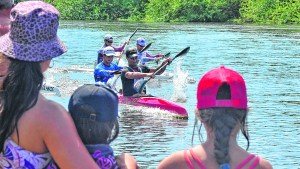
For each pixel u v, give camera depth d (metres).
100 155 3.17
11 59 3.08
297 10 55.53
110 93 3.22
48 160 3.07
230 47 30.34
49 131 2.99
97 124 3.15
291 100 15.43
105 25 50.34
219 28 46.56
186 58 25.41
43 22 3.06
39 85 3.08
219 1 59.06
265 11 56.97
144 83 14.98
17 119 3.00
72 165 2.98
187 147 10.39
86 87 3.22
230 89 3.16
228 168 3.13
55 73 21.22
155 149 10.27
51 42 3.12
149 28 46.00
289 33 41.16
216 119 3.16
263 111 13.82
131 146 10.47
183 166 3.21
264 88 17.45
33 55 3.07
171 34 38.97
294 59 25.38
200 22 57.81
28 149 3.04
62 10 63.47
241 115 3.19
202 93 3.20
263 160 3.20
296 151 10.17
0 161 3.10
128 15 63.66
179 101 15.67
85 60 25.02
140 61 19.34
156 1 60.34
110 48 15.48
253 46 31.08
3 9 4.20
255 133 11.45
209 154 3.19
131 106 14.45
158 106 13.92
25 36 3.06
